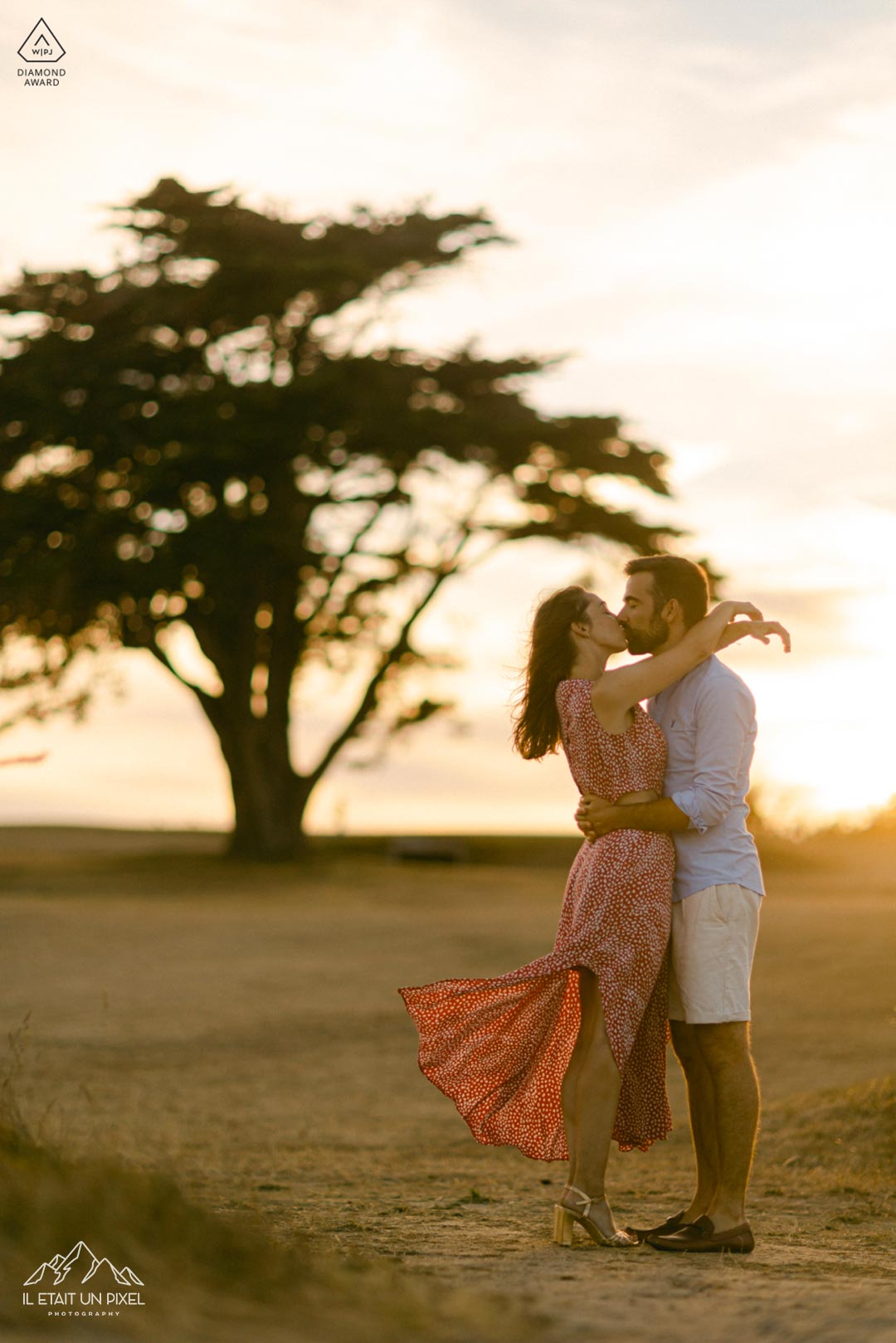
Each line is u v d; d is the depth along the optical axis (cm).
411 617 3688
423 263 3322
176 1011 1714
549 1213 605
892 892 3684
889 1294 405
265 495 3362
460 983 521
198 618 3594
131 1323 308
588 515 3462
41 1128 534
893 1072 1160
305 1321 331
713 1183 533
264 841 3847
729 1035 512
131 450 3228
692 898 516
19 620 3322
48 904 2922
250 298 3197
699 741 522
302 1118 1077
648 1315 373
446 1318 354
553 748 554
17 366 3253
